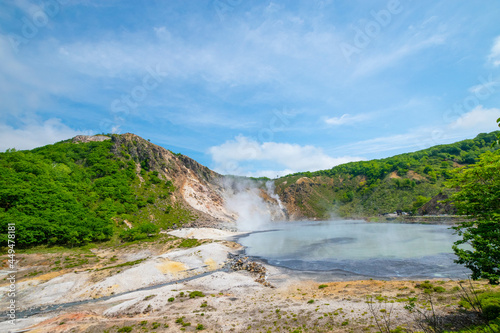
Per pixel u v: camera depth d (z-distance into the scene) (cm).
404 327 1816
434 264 3781
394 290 2847
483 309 1731
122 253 5834
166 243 6556
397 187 14825
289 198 18738
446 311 1970
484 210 1524
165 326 2294
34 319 2630
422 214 11025
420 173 14862
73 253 5347
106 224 7444
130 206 10169
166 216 10938
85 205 8450
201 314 2542
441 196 10388
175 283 3888
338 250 5475
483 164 1477
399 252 4747
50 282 3725
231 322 2356
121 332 2211
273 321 2308
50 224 5900
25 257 4791
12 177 6812
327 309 2455
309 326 2125
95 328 2283
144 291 3475
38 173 8281
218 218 13375
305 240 7419
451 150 16650
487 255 1459
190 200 13788
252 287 3506
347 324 2055
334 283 3409
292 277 3869
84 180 10925
